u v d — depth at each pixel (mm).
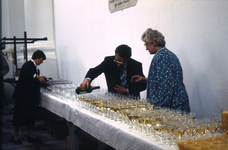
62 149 4418
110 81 3422
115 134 2166
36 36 8844
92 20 6246
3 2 9219
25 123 4723
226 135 1657
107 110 2484
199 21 3342
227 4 2953
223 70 3059
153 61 2596
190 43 3506
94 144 3674
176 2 3703
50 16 8820
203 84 3342
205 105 3330
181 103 2490
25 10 8891
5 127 6027
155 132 1877
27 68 4676
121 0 5027
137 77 3057
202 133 1749
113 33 5418
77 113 2938
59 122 5090
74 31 7305
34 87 4703
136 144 1898
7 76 9141
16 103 4723
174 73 2525
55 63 8766
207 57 3260
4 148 4535
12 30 9328
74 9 7188
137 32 4656
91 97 2879
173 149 1624
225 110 1811
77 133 3348
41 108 6051
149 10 4289
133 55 4844
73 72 7582
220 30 3061
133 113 2100
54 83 4664
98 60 6137
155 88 2545
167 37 3926
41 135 5332
